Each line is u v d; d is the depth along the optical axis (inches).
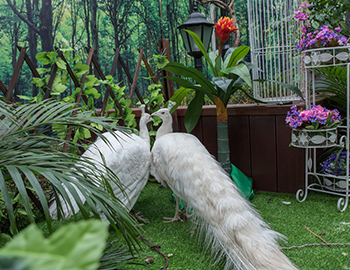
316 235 75.2
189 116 105.8
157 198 111.2
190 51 133.4
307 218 86.1
